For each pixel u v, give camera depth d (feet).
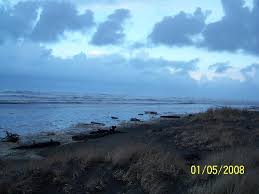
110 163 31.35
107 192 26.32
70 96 312.09
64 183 27.76
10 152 51.29
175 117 117.08
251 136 53.06
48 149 53.06
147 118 117.08
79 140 62.75
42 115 119.34
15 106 160.97
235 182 23.31
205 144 47.93
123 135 66.49
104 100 277.23
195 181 26.43
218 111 85.56
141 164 29.58
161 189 25.25
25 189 26.45
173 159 31.96
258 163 30.14
